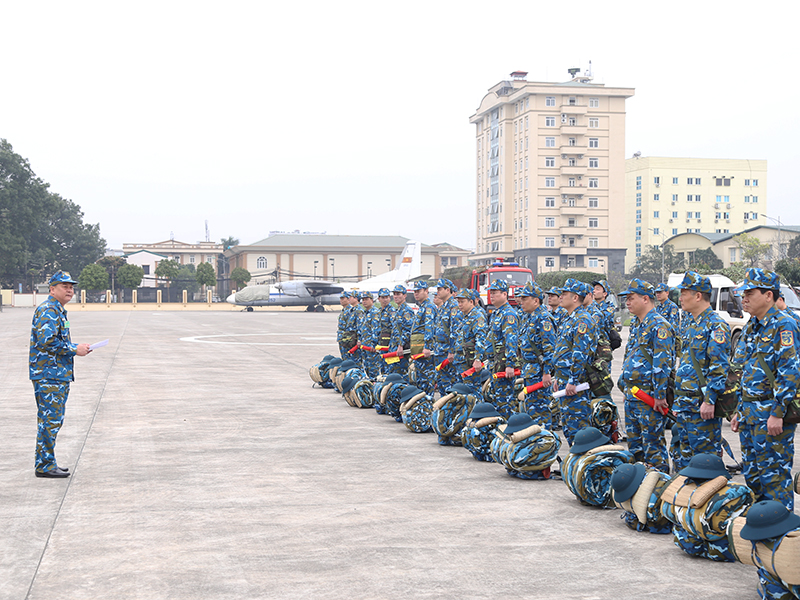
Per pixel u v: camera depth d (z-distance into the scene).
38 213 84.94
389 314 13.38
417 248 71.31
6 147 83.25
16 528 5.70
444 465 7.95
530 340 8.57
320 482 7.17
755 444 5.27
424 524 5.83
